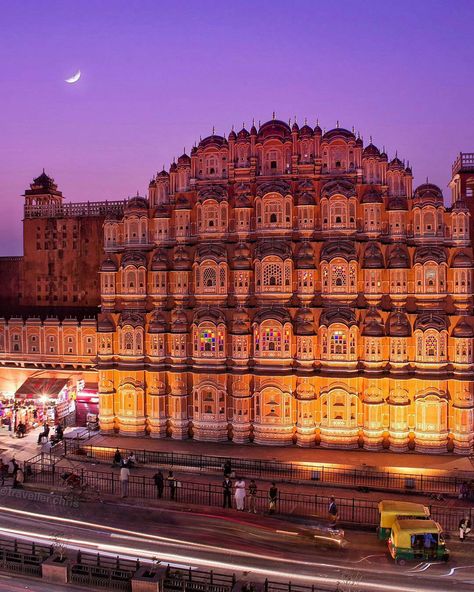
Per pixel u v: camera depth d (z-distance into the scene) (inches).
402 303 2148.1
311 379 2142.0
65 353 2662.4
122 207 3292.3
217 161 2332.7
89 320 2625.5
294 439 2165.4
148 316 2333.9
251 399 2207.2
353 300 2148.1
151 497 1777.8
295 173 2271.2
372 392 2101.4
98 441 2231.8
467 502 1733.5
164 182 2404.0
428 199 2164.1
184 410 2260.1
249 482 1909.4
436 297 2126.0
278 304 2188.7
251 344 2204.7
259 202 2214.6
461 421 2058.3
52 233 3339.1
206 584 1202.0
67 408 2637.8
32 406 2598.4
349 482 1887.3
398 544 1374.3
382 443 2119.8
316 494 1807.3
